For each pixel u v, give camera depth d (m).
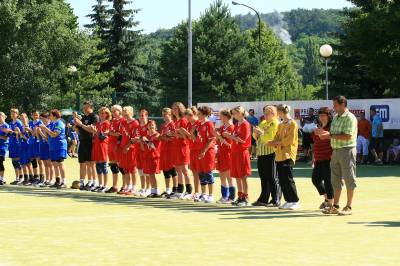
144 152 17.44
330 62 55.41
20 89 58.62
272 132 14.94
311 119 32.06
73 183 19.94
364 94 54.72
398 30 41.31
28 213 13.68
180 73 76.19
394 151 30.56
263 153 15.02
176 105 16.98
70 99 67.50
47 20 59.47
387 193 18.00
